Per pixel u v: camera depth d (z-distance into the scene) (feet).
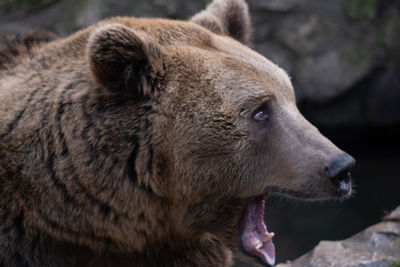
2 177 26.48
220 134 26.21
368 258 30.91
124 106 26.30
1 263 26.61
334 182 26.17
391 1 81.20
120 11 73.77
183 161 26.45
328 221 65.46
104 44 24.97
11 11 71.36
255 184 27.48
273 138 27.04
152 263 29.73
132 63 25.77
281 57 80.53
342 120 84.17
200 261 30.89
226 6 32.81
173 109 26.22
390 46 80.79
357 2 79.87
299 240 60.95
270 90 26.89
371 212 66.49
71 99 26.53
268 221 66.03
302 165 26.58
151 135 26.25
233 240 28.63
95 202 26.55
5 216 26.53
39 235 27.12
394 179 74.38
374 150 85.20
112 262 28.89
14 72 29.25
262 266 28.19
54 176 26.35
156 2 74.43
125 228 27.53
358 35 80.84
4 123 27.02
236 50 28.45
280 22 79.51
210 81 26.40
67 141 26.27
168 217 28.22
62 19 72.69
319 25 79.87
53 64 28.19
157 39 28.02
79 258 28.27
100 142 26.02
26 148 26.50
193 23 30.04
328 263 31.09
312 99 81.92
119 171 26.30
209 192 27.17
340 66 80.59
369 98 83.46
